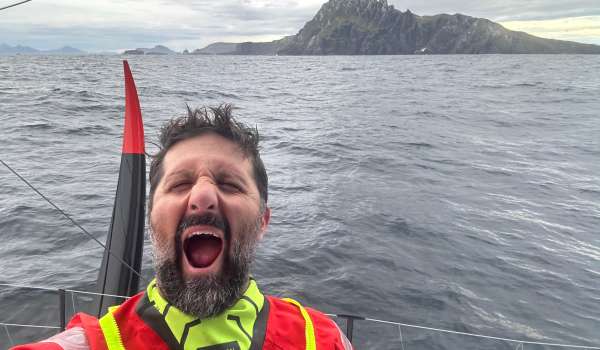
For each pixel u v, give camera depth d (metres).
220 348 0.48
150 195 0.54
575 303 2.55
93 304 1.60
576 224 4.00
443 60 72.62
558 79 28.83
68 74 24.59
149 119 9.61
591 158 7.25
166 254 0.49
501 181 5.54
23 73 24.55
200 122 0.55
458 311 2.38
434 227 3.72
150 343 0.48
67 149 6.62
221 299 0.48
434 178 5.59
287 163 6.36
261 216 0.55
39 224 3.45
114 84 18.84
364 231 3.56
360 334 1.87
